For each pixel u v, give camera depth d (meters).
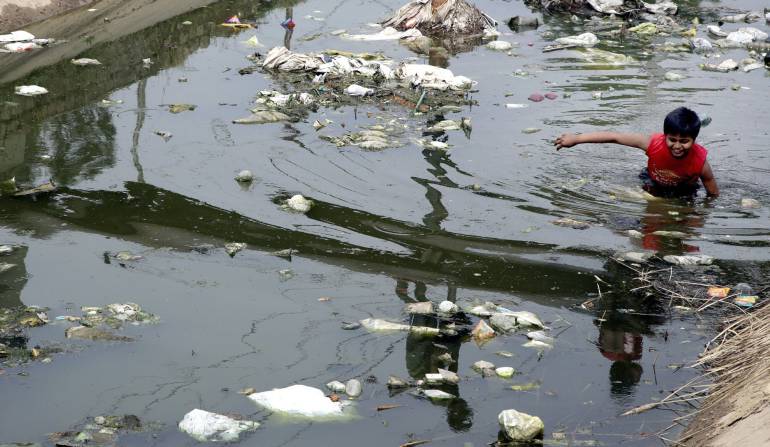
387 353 4.19
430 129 7.58
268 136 7.23
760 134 7.79
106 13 11.29
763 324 4.28
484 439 3.55
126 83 8.59
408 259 5.17
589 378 4.03
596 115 8.20
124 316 4.41
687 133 5.96
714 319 4.56
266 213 5.75
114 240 5.32
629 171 6.79
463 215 5.81
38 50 9.59
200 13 11.66
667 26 12.17
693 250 5.38
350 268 5.04
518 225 5.69
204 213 5.72
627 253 5.29
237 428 3.57
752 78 9.67
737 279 4.99
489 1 13.55
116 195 5.97
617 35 11.62
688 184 6.36
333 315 4.52
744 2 13.95
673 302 4.75
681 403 3.82
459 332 4.40
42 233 5.39
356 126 7.58
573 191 6.34
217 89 8.50
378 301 4.68
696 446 3.44
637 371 4.09
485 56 10.32
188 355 4.11
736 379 3.86
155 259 5.09
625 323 4.53
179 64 9.31
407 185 6.30
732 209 6.09
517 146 7.26
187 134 7.22
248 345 4.21
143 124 7.44
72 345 4.16
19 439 3.45
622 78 9.54
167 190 6.08
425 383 3.95
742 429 3.35
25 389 3.80
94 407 3.69
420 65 9.32
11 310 4.45
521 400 3.85
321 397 3.78
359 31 11.25
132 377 3.92
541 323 4.48
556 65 10.01
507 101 8.58
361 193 6.12
